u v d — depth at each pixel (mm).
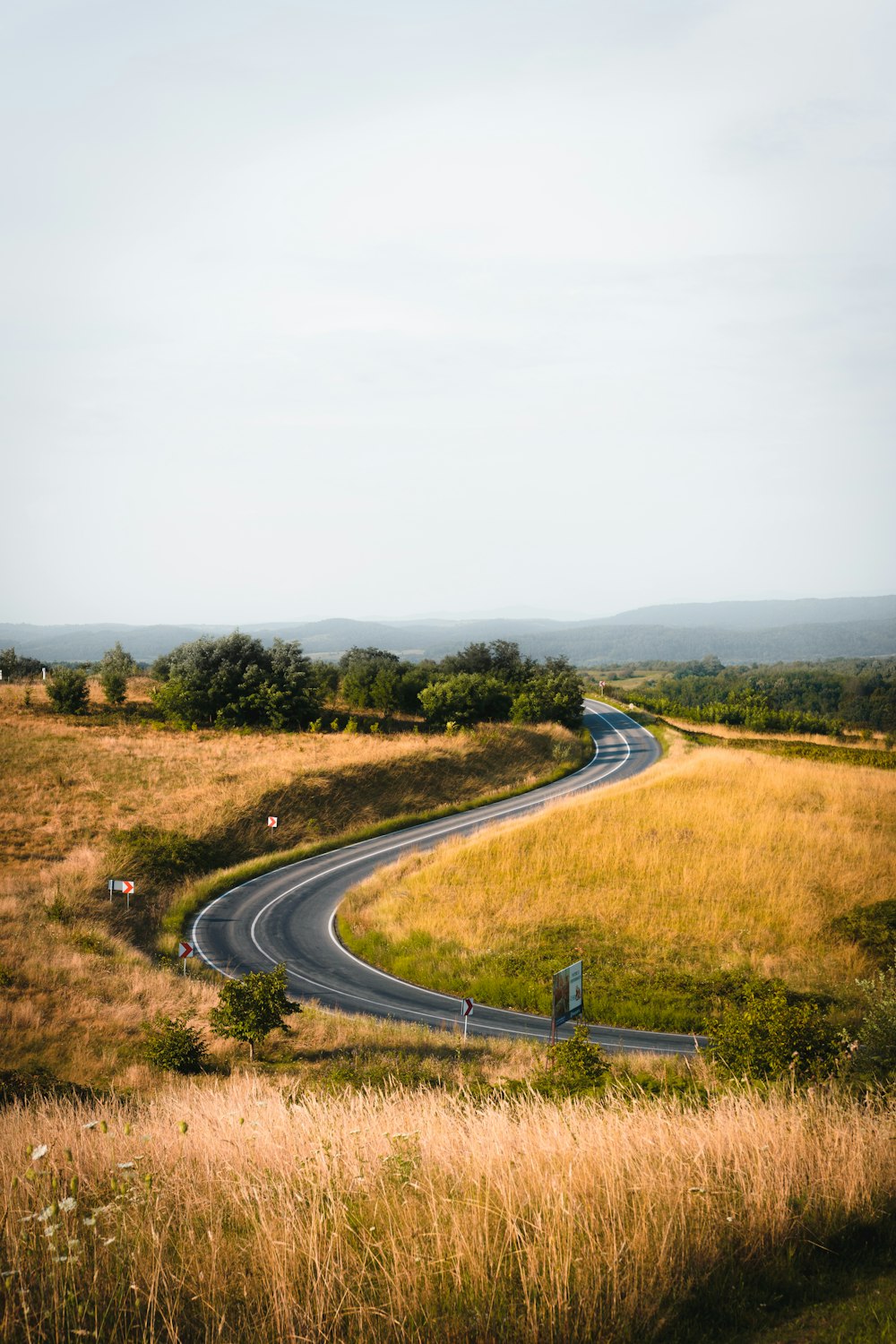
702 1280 4789
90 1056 21719
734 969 28297
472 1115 8508
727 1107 8156
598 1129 6895
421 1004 29219
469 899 36500
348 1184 5914
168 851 43375
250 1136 7270
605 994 27547
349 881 43875
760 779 49406
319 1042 24188
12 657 100125
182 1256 4602
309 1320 4168
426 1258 4633
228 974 32375
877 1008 12617
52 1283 4328
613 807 45719
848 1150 6398
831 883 33906
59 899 35375
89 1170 6402
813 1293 4824
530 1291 4438
